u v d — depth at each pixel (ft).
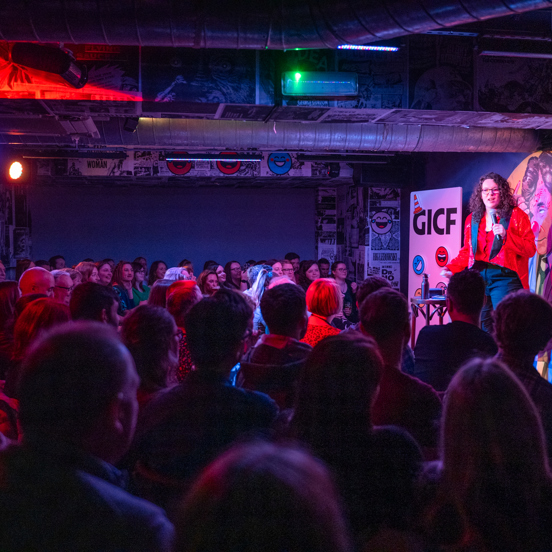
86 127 17.98
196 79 14.19
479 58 15.26
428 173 26.89
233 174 29.73
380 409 5.50
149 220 36.63
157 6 10.03
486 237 16.49
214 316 5.02
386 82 14.90
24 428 2.96
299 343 6.95
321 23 10.28
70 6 9.84
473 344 7.66
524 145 19.72
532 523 3.19
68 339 3.13
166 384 6.16
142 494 4.76
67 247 35.78
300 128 19.42
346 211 34.83
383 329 5.97
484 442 3.22
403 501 3.86
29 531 2.64
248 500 1.70
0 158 26.11
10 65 13.62
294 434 4.08
